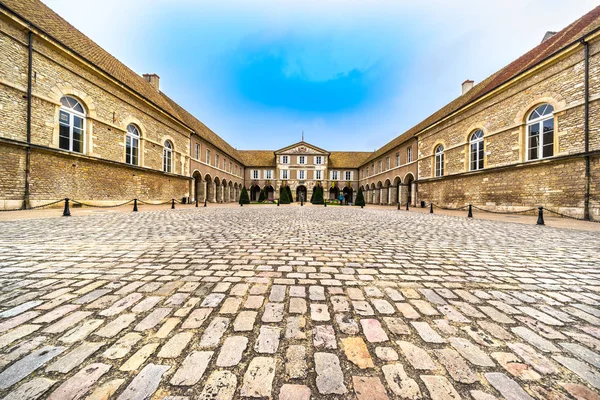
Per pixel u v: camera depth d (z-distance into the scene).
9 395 1.11
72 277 2.59
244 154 45.69
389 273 2.89
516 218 10.59
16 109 10.06
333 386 1.20
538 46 15.05
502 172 13.64
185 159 22.31
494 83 15.73
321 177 41.34
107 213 10.20
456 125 17.31
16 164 10.05
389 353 1.44
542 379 1.26
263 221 8.30
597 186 9.57
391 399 1.12
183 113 24.81
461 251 4.07
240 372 1.27
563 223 8.63
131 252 3.69
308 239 4.97
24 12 10.95
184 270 2.88
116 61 17.50
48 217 8.02
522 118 12.57
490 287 2.50
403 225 7.69
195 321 1.75
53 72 11.36
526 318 1.87
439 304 2.10
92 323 1.70
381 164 31.84
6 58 9.74
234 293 2.25
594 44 9.74
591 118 9.86
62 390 1.15
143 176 16.98
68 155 11.91
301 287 2.42
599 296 2.30
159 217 8.98
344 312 1.92
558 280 2.72
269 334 1.60
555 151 11.03
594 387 1.21
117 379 1.22
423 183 21.27
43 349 1.42
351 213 13.37
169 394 1.14
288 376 1.26
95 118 13.34
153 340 1.52
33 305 1.94
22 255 3.43
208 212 12.20
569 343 1.56
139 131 16.86
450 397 1.14
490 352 1.46
